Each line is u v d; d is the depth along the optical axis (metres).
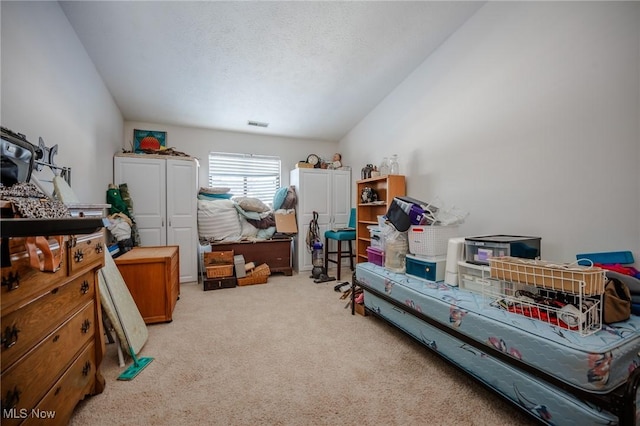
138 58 2.71
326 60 3.00
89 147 2.50
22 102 1.49
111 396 1.45
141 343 1.94
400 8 2.42
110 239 2.86
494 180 2.38
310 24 2.51
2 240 0.71
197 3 2.21
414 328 1.91
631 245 1.62
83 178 2.36
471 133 2.58
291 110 3.95
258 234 4.28
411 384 1.58
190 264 3.72
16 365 0.86
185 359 1.83
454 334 1.57
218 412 1.35
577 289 1.22
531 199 2.11
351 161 4.67
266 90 3.45
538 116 2.06
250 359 1.84
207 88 3.30
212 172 4.41
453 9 2.48
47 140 1.75
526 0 2.12
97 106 2.74
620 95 1.65
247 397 1.46
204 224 3.87
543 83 2.03
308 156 4.90
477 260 1.85
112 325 1.73
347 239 3.98
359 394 1.49
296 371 1.70
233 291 3.40
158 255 2.50
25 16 1.52
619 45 1.65
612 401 0.96
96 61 2.64
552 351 1.12
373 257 2.80
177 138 4.17
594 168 1.77
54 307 1.07
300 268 4.39
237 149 4.52
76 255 1.20
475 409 1.38
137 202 3.43
